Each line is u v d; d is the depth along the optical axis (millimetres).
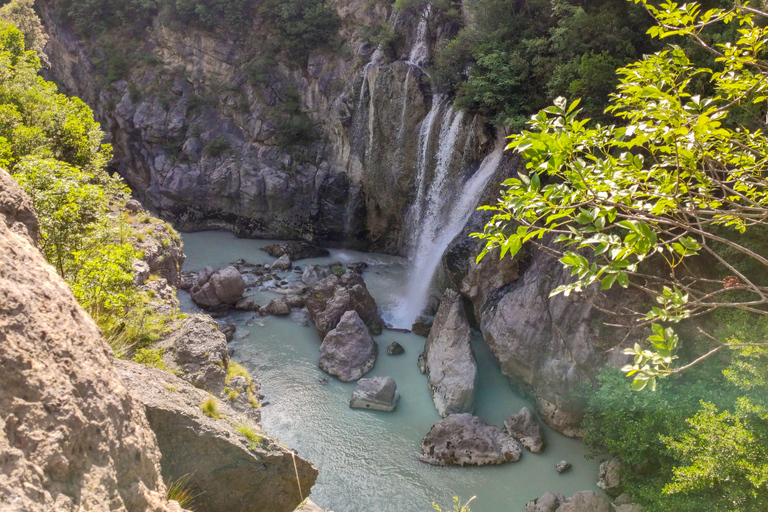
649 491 14297
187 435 7660
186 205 41375
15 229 5586
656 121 6344
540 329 20156
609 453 18031
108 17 46125
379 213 37531
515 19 26906
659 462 15594
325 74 38812
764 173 11000
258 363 23672
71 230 12195
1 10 37562
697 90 17547
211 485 7785
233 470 7867
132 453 4918
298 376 22844
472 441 18203
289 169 39312
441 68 30016
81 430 4195
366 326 25938
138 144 43281
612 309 18609
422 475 17578
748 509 11836
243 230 40625
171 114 41875
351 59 37844
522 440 18828
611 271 4988
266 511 8234
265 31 41656
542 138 5078
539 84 24438
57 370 4270
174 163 41438
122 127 43094
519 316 20797
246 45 42156
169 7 42500
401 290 31984
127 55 45219
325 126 39156
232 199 40344
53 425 3951
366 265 35594
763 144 7035
